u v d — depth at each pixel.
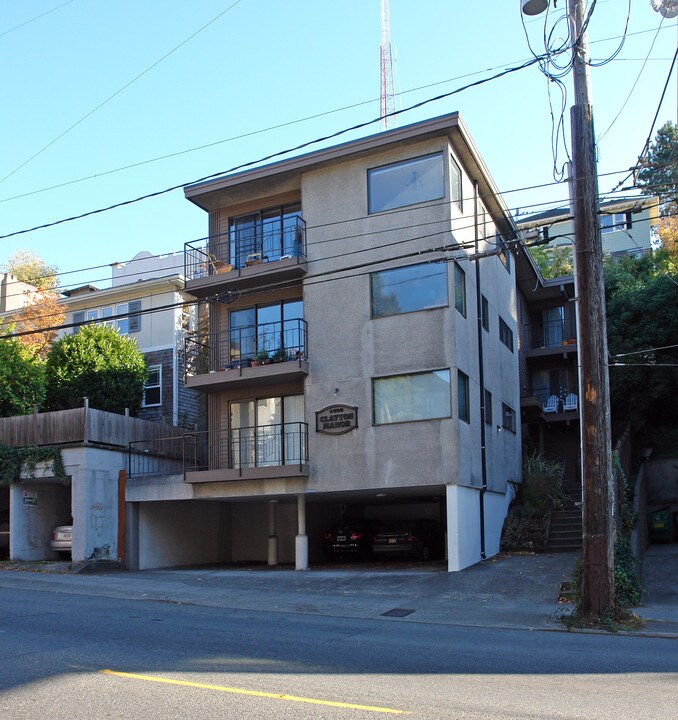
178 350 31.09
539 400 29.47
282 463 20.70
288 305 22.27
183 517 24.12
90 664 8.20
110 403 27.48
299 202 22.83
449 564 18.14
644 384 26.50
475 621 12.99
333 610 14.23
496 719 6.22
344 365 20.09
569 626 12.16
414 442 18.95
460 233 20.38
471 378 20.44
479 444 20.70
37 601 14.30
